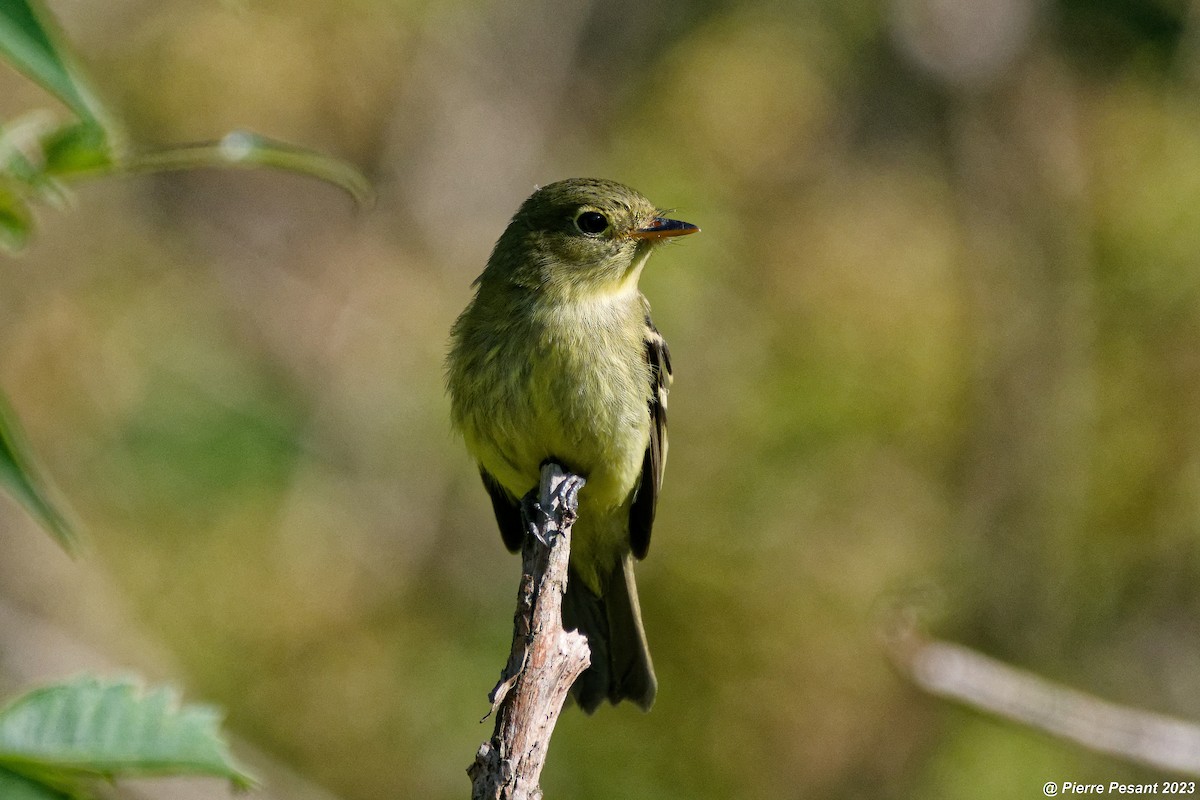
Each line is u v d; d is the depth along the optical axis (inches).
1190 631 496.4
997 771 438.6
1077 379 514.6
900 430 495.8
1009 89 568.7
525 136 614.5
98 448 519.8
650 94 576.1
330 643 492.4
